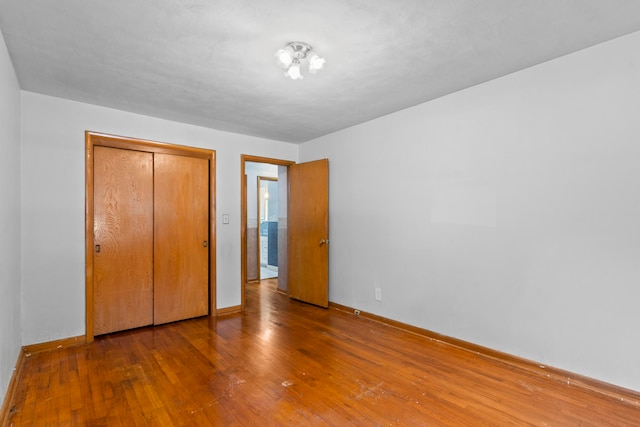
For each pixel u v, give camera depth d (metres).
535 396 2.19
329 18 1.88
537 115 2.53
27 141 2.88
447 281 3.12
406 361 2.73
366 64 2.46
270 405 2.09
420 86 2.89
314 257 4.55
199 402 2.12
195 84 2.79
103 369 2.58
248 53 2.28
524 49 2.28
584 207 2.31
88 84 2.76
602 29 2.05
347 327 3.60
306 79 2.70
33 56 2.29
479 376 2.47
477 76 2.71
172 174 3.84
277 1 1.72
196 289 4.00
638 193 2.11
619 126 2.17
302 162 4.96
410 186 3.44
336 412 2.02
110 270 3.41
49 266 2.97
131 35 2.04
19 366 2.53
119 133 3.41
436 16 1.88
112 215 3.43
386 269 3.71
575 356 2.35
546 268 2.49
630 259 2.13
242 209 4.36
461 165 3.01
